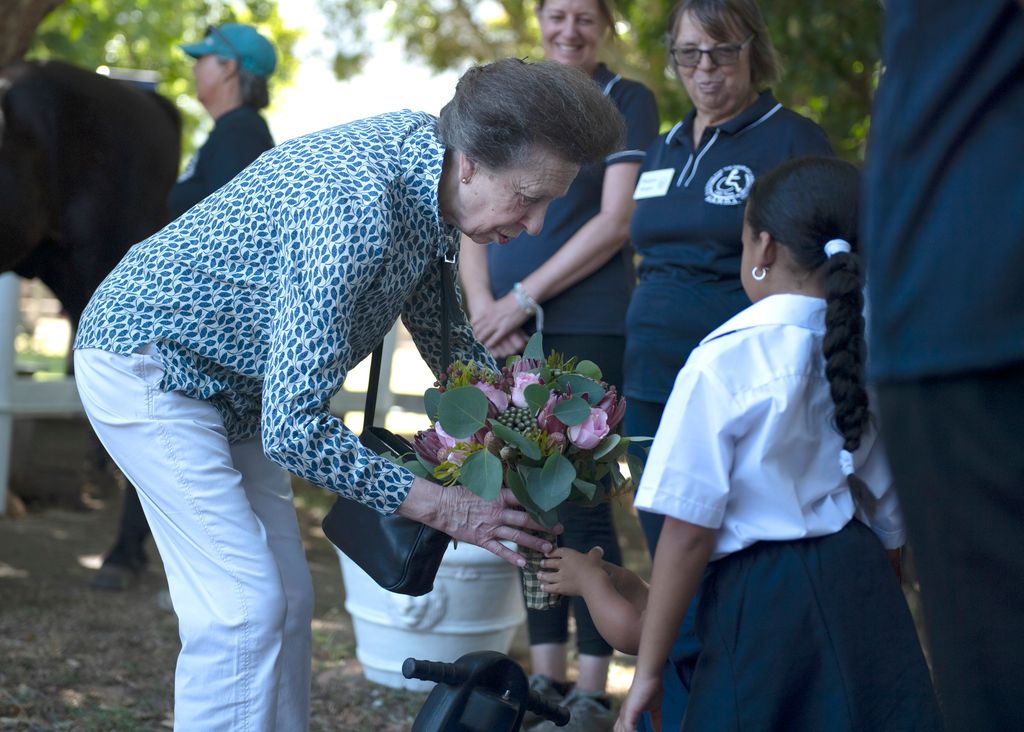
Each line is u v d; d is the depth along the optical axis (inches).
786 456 80.9
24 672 154.6
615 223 143.3
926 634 56.2
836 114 274.5
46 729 135.6
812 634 79.0
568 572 92.1
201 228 94.6
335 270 86.7
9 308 251.1
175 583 94.7
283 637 96.0
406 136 93.8
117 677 156.3
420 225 91.8
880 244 55.8
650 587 82.5
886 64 56.7
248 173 94.9
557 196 90.3
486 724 82.0
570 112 86.4
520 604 160.2
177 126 215.6
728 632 80.9
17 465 277.9
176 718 93.1
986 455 52.4
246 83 187.2
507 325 144.2
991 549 52.6
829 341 80.8
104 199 197.8
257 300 93.5
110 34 476.4
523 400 90.1
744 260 88.9
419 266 93.6
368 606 157.2
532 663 159.5
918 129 54.5
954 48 53.3
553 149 86.9
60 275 199.3
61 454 297.7
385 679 157.8
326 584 219.8
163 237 96.0
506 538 90.8
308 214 88.5
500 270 149.4
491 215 91.0
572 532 138.2
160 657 166.2
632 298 138.3
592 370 96.2
